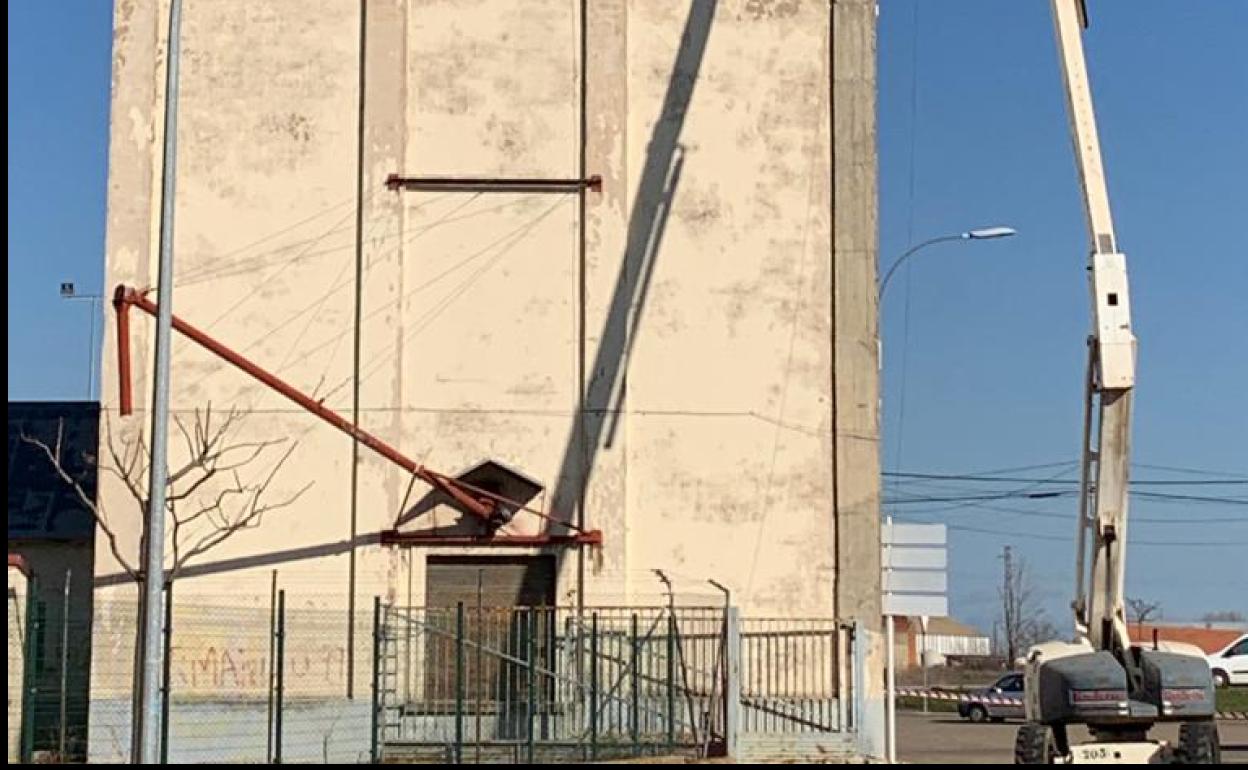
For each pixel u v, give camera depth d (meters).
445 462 26.69
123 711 25.55
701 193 27.31
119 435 26.45
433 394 26.83
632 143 27.42
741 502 26.64
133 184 27.09
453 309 27.05
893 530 26.69
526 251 27.19
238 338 26.91
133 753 20.78
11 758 24.09
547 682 25.70
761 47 27.69
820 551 26.56
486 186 27.25
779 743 25.50
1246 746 34.97
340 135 27.34
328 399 26.77
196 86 27.41
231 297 26.98
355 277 27.08
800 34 27.73
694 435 26.78
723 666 25.28
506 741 25.02
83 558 30.83
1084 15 19.62
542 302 27.08
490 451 26.70
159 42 27.47
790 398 26.92
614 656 25.72
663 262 27.14
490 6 27.67
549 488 26.64
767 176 27.38
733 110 27.52
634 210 27.30
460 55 27.56
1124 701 18.08
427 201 27.27
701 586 26.41
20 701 25.22
